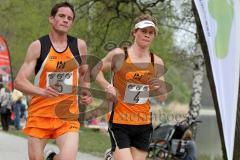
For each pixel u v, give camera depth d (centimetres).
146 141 1448
